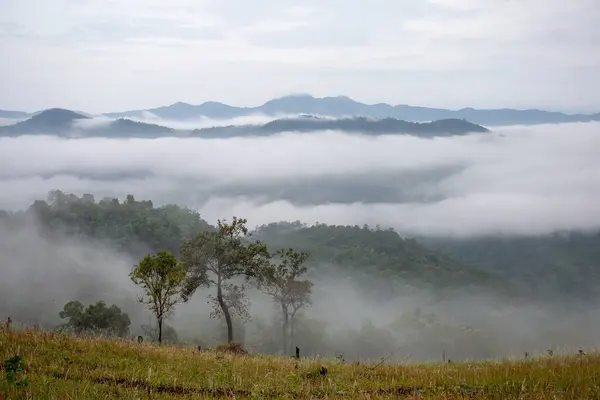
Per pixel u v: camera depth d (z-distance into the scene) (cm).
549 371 1595
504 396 1383
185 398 1349
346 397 1437
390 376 1730
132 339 2395
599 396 1357
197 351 2194
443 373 1709
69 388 1291
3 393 1194
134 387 1422
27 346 1688
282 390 1509
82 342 1841
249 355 2434
